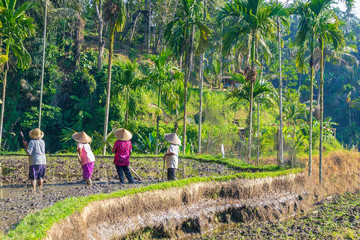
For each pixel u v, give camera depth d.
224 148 23.14
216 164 18.02
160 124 37.62
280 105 26.42
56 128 37.19
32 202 8.54
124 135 11.45
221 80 49.88
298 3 18.92
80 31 41.56
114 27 21.14
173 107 25.56
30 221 6.38
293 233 10.58
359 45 86.94
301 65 20.02
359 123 78.00
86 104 38.06
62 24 42.00
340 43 18.77
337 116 80.38
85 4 39.00
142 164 16.95
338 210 13.69
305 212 13.66
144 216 9.23
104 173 13.59
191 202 10.74
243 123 42.25
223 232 10.58
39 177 10.38
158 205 9.69
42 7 29.98
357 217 12.39
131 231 8.66
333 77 85.69
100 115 37.12
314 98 83.00
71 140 35.72
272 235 10.31
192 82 49.91
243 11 19.66
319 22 18.14
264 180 13.16
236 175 12.58
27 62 22.53
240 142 22.33
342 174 21.02
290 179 14.30
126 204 8.85
